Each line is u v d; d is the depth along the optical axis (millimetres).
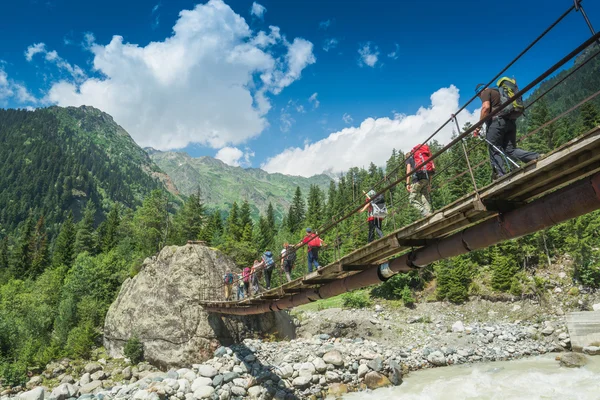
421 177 9273
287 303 16938
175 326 28250
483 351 30953
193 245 32000
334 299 55844
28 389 25375
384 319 43938
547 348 31359
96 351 32094
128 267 55344
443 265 47500
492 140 6809
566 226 44156
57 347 30891
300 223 112250
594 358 26703
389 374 23953
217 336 28469
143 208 80688
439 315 43344
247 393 22328
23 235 94125
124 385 24719
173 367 26922
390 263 10289
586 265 40875
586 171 5902
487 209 6621
